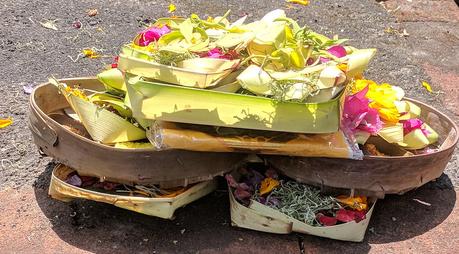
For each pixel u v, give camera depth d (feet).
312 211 1.66
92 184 1.71
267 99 1.56
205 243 1.69
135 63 1.60
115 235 1.70
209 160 1.65
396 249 1.72
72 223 1.73
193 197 1.72
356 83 1.86
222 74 1.58
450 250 1.74
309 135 1.63
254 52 1.69
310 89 1.57
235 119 1.56
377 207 1.88
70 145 1.63
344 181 1.67
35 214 1.76
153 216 1.73
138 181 1.63
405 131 1.84
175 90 1.56
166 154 1.60
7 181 1.87
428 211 1.88
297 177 1.70
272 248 1.69
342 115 1.67
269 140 1.61
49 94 1.82
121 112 1.73
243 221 1.71
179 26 1.75
